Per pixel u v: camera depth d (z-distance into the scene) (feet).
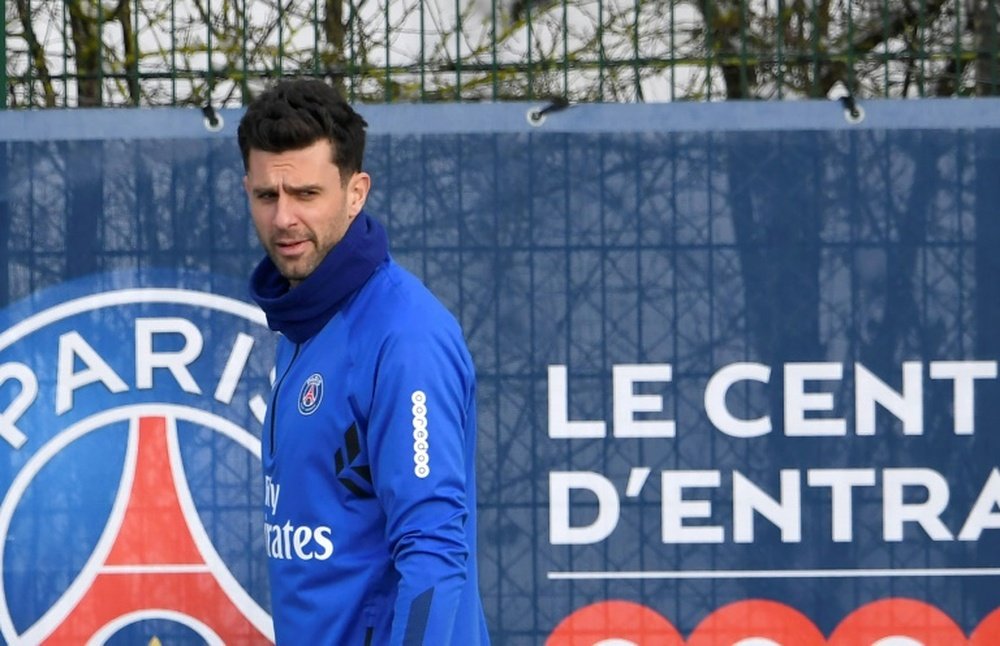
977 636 41.68
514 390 41.63
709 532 41.63
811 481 41.65
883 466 41.65
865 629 41.68
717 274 41.65
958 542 41.65
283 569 25.91
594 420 41.65
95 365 41.81
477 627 25.98
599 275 41.63
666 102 41.68
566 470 41.63
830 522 41.65
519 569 41.63
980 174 41.63
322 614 25.32
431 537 23.99
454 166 41.73
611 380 41.63
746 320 41.60
